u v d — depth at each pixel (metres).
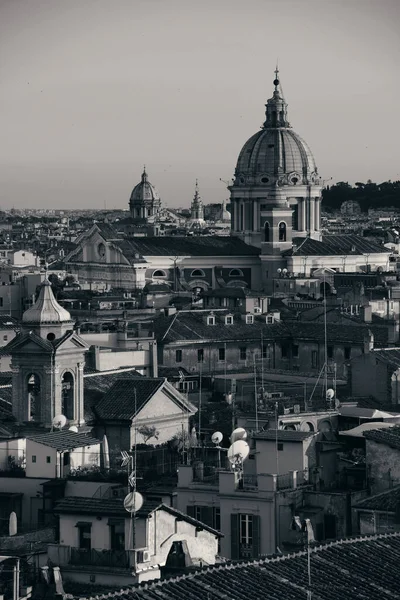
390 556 162.12
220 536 180.38
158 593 146.25
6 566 170.12
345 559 159.50
